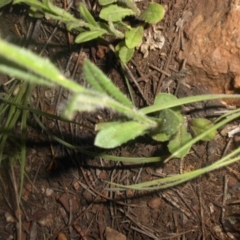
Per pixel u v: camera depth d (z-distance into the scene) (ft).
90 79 0.77
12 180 1.58
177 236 1.39
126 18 1.30
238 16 1.13
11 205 1.62
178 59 1.26
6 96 1.52
